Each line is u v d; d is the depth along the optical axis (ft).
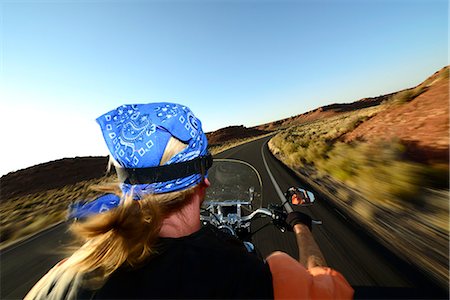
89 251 2.12
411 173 17.16
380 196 16.67
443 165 16.35
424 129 25.84
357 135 42.39
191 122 2.65
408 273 8.34
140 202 2.20
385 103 48.16
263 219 15.31
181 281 1.97
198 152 2.59
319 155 37.06
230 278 2.04
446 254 9.07
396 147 24.18
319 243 11.35
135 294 1.91
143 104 2.67
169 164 2.34
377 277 8.38
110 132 2.41
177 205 2.44
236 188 7.22
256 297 1.97
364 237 11.39
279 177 27.89
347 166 25.96
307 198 4.99
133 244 2.05
